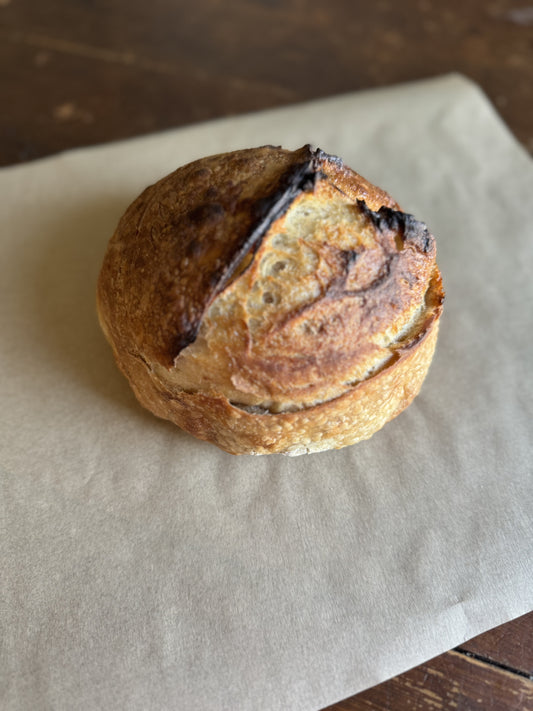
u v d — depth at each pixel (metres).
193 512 0.33
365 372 0.30
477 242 0.44
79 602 0.30
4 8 0.58
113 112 0.52
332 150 0.49
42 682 0.28
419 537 0.33
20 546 0.32
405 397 0.34
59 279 0.42
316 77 0.56
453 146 0.49
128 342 0.32
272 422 0.30
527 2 0.59
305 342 0.28
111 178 0.47
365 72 0.56
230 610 0.30
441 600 0.31
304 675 0.29
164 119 0.52
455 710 0.30
